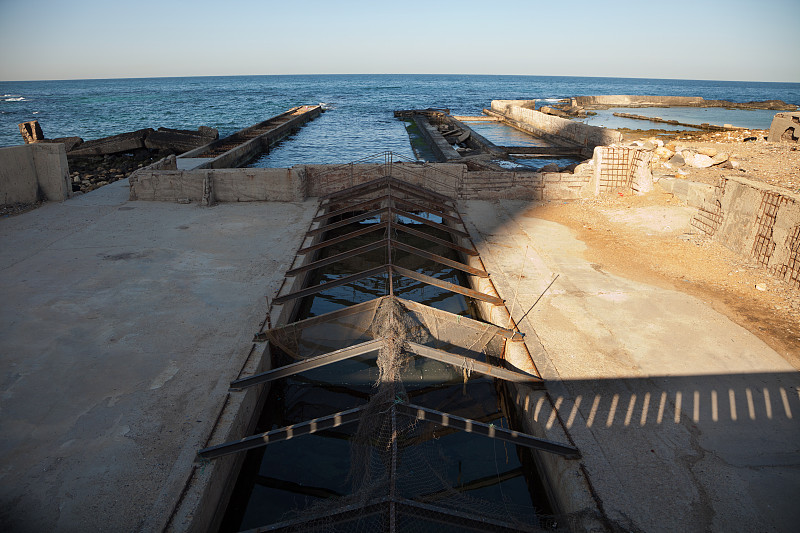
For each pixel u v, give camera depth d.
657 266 8.76
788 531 3.73
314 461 5.17
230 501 4.67
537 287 7.95
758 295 7.56
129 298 7.24
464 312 8.66
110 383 5.34
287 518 4.48
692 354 6.07
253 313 6.91
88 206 11.88
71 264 8.38
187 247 9.28
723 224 9.42
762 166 14.38
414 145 29.95
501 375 5.39
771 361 5.91
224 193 12.32
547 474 4.76
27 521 3.72
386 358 5.05
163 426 4.73
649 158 12.65
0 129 40.56
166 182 12.19
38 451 4.39
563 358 5.98
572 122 27.44
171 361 5.77
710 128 31.06
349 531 3.62
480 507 4.25
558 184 13.02
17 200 11.65
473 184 13.03
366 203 10.92
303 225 10.64
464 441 5.52
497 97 98.44
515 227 10.96
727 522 3.81
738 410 5.08
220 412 4.93
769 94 116.75
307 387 6.41
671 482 4.18
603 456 4.45
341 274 10.16
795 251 7.59
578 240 10.14
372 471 4.29
